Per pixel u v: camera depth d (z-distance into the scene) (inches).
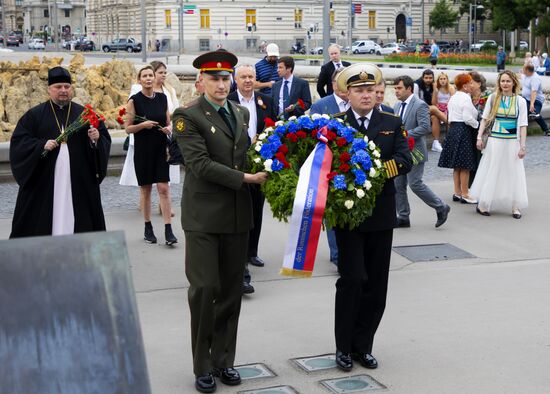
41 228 264.4
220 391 216.4
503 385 219.9
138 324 98.3
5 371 93.9
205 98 216.8
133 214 430.0
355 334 231.3
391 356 239.8
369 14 3075.8
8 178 515.2
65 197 264.7
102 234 99.8
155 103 364.8
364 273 222.4
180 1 2618.1
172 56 2380.7
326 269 334.0
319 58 2191.2
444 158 460.8
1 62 687.1
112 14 3353.8
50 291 96.5
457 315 276.7
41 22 4753.9
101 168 268.1
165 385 219.8
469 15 2891.2
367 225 219.5
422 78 665.6
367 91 222.2
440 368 231.0
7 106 657.0
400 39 3184.1
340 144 211.9
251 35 2891.2
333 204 208.4
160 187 364.5
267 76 501.7
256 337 255.6
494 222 419.5
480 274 328.8
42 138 263.6
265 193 214.5
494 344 249.4
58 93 264.2
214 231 213.2
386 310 281.9
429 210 445.1
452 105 456.1
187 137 212.8
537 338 254.8
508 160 426.6
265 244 373.4
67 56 2027.6
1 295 95.0
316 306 286.5
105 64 735.7
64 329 96.1
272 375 226.2
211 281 213.9
